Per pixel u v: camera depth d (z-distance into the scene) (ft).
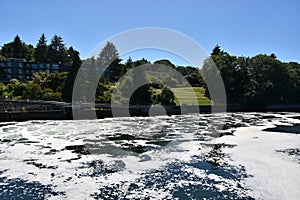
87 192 39.47
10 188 40.78
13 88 178.50
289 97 211.61
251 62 222.69
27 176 45.50
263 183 41.81
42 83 177.37
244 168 48.88
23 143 69.62
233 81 193.47
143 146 65.98
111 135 81.00
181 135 80.84
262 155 57.52
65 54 308.81
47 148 64.23
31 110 124.57
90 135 80.94
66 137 77.61
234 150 61.93
